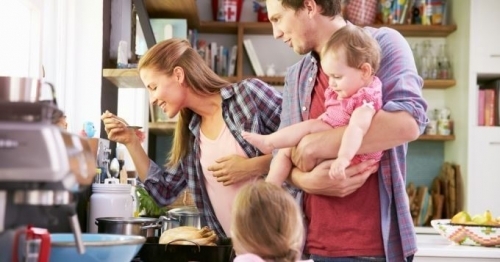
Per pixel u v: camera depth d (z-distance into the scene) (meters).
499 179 4.67
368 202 1.77
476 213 4.66
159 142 5.01
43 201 1.20
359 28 1.81
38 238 1.29
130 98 3.76
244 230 1.55
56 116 1.25
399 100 1.76
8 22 2.37
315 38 1.87
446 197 4.89
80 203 2.36
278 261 1.53
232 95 2.36
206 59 4.89
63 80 2.77
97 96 2.83
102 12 2.84
